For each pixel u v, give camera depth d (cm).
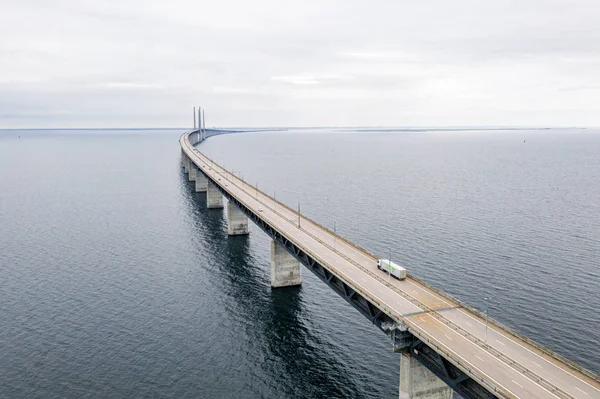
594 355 7225
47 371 7156
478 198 19525
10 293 10075
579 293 9462
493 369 5012
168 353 7706
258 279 11062
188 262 12200
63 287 10444
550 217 15812
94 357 7556
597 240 12988
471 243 12888
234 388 6794
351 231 14350
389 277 7819
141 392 6681
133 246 13600
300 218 11869
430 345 5422
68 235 14788
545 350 5362
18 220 16788
